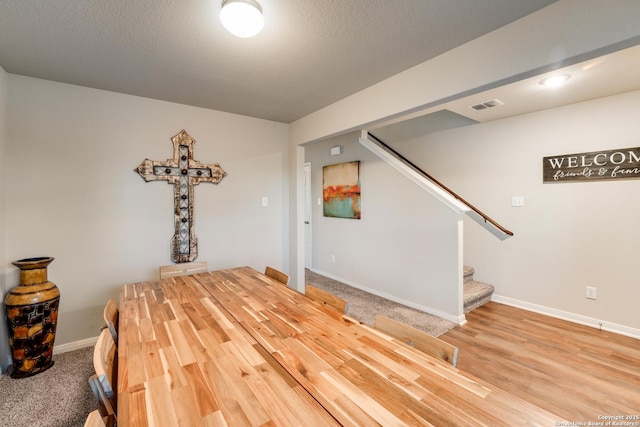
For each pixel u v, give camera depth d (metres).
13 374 2.08
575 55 1.39
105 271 2.59
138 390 0.94
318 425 0.80
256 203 3.46
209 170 3.10
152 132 2.79
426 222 3.27
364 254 4.06
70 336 2.45
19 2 1.40
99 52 1.90
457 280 3.00
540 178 3.17
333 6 1.45
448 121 3.89
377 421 0.81
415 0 1.41
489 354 2.38
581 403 1.82
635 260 2.65
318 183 4.91
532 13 1.52
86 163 2.49
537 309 3.24
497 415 0.83
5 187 2.17
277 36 1.72
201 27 1.63
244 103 2.91
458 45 1.83
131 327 1.40
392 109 2.28
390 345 1.24
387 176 3.70
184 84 2.43
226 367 1.07
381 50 1.88
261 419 0.82
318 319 1.51
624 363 2.24
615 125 2.69
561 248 3.06
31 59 1.98
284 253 3.70
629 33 1.25
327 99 2.79
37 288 2.11
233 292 1.95
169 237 2.90
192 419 0.82
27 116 2.26
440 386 0.96
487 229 3.60
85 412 1.77
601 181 2.80
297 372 1.04
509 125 3.37
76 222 2.46
